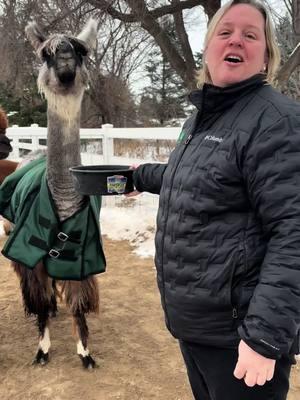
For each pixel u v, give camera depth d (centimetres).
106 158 817
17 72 1134
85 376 338
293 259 139
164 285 181
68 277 325
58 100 309
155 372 343
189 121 196
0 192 377
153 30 1055
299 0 1018
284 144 148
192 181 167
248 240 158
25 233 327
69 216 316
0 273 562
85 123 2539
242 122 159
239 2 172
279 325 137
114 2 1005
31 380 334
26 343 391
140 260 606
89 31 335
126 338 396
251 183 154
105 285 518
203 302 166
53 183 316
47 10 1027
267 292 140
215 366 173
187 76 1167
